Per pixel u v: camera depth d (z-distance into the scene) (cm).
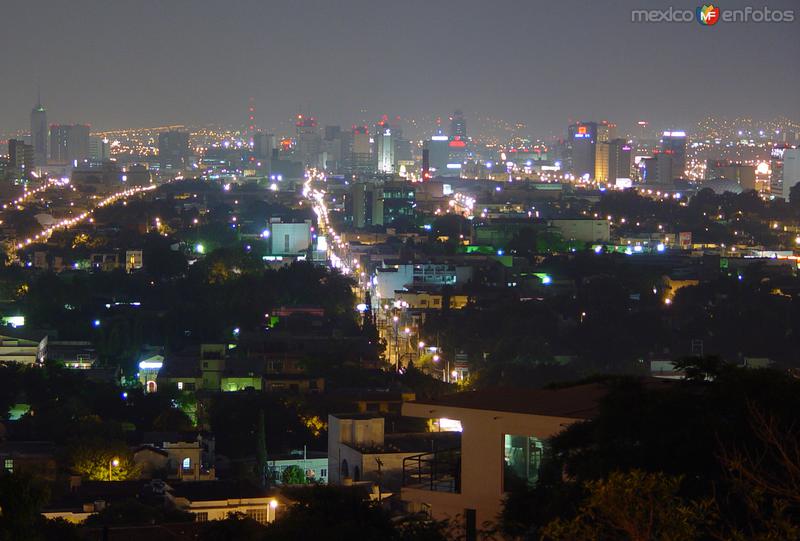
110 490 13725
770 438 4900
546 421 5597
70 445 15475
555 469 5566
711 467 5259
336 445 13388
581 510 4659
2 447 16188
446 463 6412
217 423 18000
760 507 4859
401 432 14438
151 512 12088
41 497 6569
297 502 7650
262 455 15812
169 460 15612
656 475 4588
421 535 5781
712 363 5872
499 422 5700
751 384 5456
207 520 11869
